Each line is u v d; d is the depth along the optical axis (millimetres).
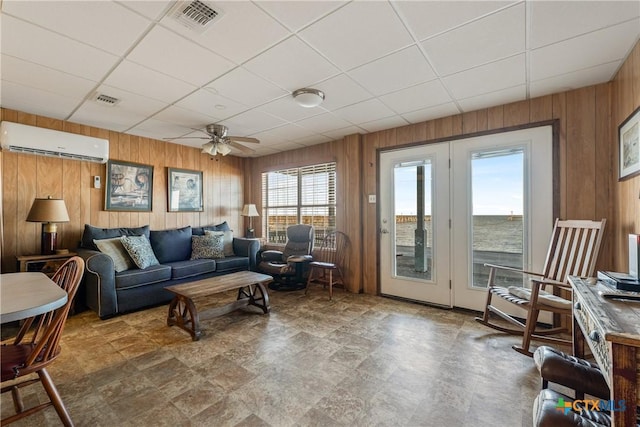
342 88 2639
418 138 3617
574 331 1688
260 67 2248
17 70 2266
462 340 2520
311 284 4535
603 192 2506
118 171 3936
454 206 3352
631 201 2066
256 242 4805
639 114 1884
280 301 3680
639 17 1668
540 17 1683
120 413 1598
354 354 2275
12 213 3119
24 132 3016
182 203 4664
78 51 2004
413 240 3699
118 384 1871
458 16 1675
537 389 1824
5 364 1306
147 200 4246
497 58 2131
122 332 2699
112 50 1997
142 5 1560
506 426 1508
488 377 1956
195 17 1664
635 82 1970
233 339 2557
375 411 1622
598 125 2535
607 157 2492
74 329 2766
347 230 4242
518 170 2955
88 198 3686
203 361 2170
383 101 2936
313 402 1698
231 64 2199
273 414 1595
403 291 3760
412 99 2889
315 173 4848
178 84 2531
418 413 1605
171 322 2830
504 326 2842
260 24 1732
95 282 3020
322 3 1559
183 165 4703
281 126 3779
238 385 1864
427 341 2502
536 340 2510
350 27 1770
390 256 3881
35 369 1325
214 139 3648
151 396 1747
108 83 2502
